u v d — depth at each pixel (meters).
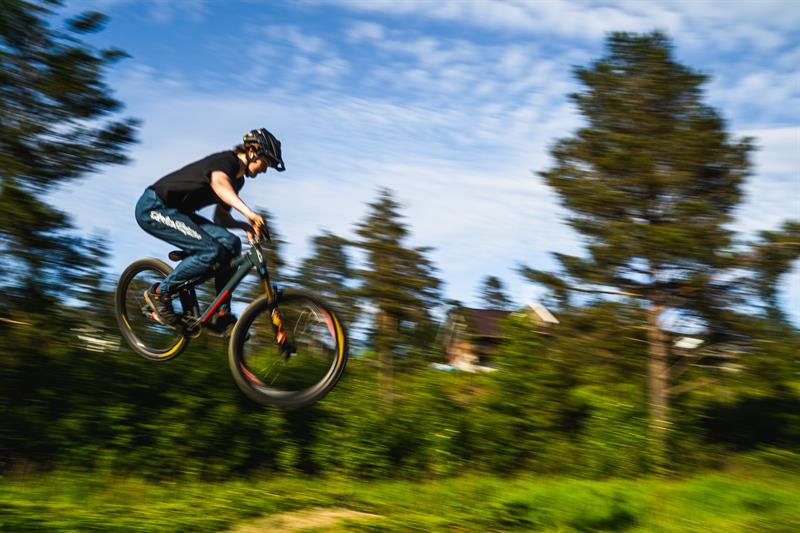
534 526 10.42
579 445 16.97
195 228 4.26
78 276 12.47
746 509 11.69
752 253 16.06
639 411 17.34
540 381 17.61
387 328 19.30
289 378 4.36
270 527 8.51
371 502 11.05
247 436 14.30
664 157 16.83
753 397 19.62
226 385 14.70
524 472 16.36
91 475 12.21
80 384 13.26
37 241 11.66
